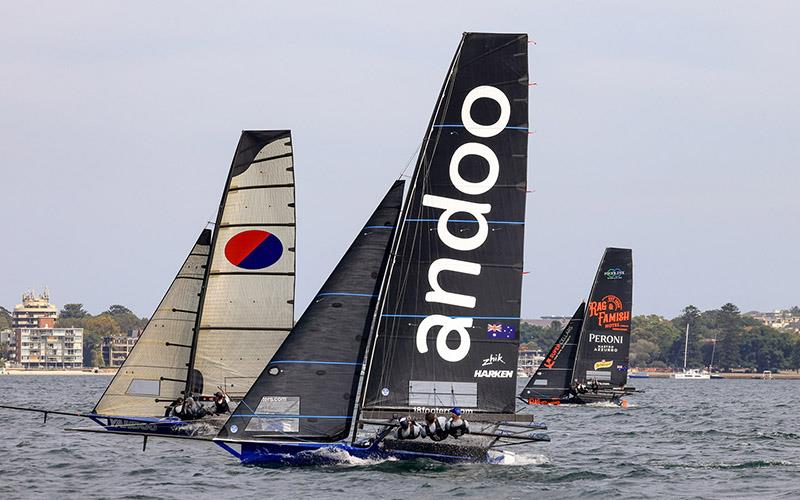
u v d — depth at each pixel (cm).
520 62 7750
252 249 10156
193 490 7275
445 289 7762
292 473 7706
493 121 7750
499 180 7750
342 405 7788
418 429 7769
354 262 7869
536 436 7900
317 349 7812
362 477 7519
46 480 7831
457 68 7750
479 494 7025
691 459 9550
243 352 10156
